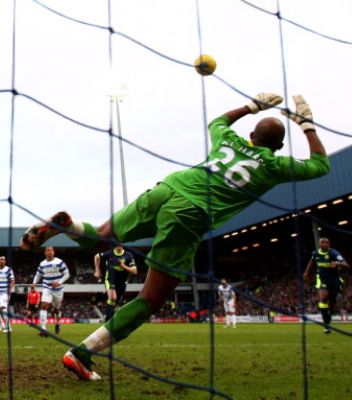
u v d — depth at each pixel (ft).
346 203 105.70
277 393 11.18
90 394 10.64
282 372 14.56
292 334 36.11
